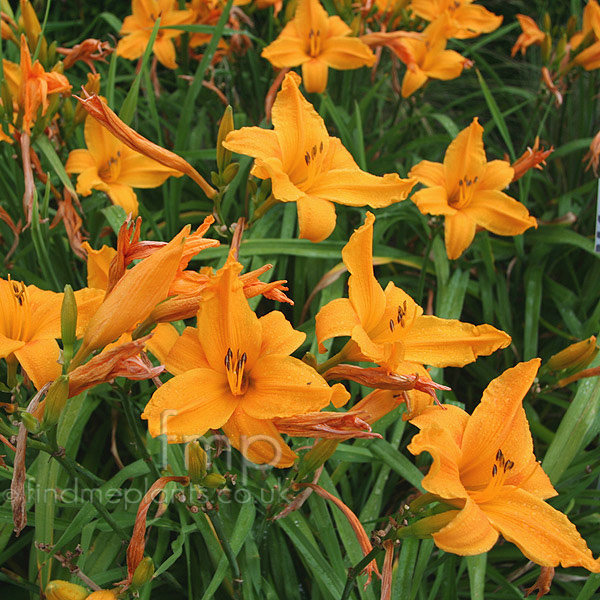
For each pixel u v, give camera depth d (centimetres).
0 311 85
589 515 103
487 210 109
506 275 136
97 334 80
